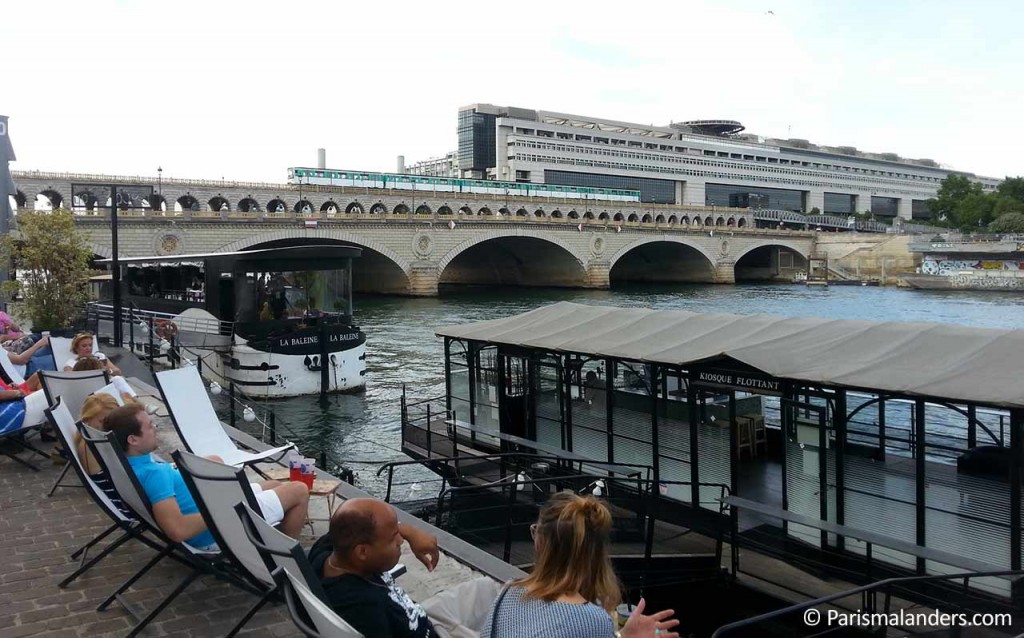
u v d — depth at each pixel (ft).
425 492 60.29
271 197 301.22
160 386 32.63
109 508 21.40
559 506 11.90
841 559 34.71
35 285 82.12
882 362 34.42
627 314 50.78
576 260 347.77
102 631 19.03
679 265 430.20
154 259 106.52
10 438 34.04
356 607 13.61
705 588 35.83
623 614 25.67
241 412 86.12
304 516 20.30
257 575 17.30
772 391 36.22
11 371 43.24
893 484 33.60
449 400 57.67
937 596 31.71
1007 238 364.99
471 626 16.29
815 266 434.71
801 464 36.52
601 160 567.59
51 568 22.89
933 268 369.50
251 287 93.76
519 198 396.37
